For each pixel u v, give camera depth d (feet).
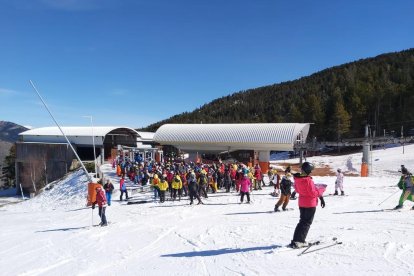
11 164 217.56
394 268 22.30
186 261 27.40
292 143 137.08
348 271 22.17
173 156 151.12
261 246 30.14
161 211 59.41
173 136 156.56
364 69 433.89
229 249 30.17
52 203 102.01
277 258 25.70
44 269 28.96
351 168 146.82
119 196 85.51
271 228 38.34
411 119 245.45
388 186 84.12
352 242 28.86
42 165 154.51
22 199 132.36
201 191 75.51
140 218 54.13
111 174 121.80
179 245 33.86
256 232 36.63
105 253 33.09
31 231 51.26
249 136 143.13
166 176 75.77
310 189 27.02
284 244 30.17
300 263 24.22
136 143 185.06
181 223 46.65
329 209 50.52
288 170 51.49
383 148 194.39
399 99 266.36
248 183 62.75
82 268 28.17
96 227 48.73
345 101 290.15
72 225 54.34
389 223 37.63
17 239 44.62
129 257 30.71
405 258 24.32
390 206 51.37
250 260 25.88
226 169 81.10
